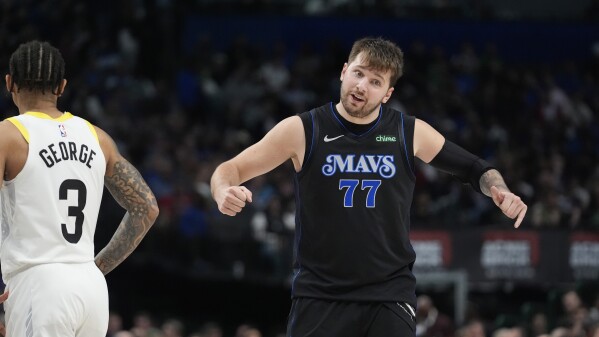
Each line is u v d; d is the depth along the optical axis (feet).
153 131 160.35
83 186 47.88
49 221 46.88
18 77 48.29
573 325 121.19
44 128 47.65
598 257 152.15
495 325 133.80
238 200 47.24
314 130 49.96
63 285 46.39
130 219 50.60
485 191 51.67
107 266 50.90
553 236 150.41
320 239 49.62
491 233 147.54
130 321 141.28
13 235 46.98
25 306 46.34
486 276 147.13
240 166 50.19
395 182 50.03
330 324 49.26
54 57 48.73
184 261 141.49
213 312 146.92
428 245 145.28
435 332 124.36
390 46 49.75
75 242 47.32
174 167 151.53
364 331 49.49
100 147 49.08
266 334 147.33
